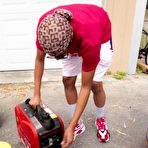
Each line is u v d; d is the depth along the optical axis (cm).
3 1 353
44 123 186
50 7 367
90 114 290
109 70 387
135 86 356
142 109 302
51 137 188
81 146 242
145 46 431
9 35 376
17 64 396
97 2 372
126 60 382
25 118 195
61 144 180
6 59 391
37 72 196
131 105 310
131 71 390
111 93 336
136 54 379
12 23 369
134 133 261
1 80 368
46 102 314
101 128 248
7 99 319
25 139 207
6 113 289
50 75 382
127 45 371
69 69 219
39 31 144
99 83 221
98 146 243
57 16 146
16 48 386
